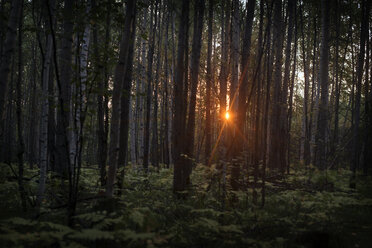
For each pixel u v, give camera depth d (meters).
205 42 22.39
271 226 5.41
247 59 7.63
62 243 3.30
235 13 12.87
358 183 10.23
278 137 15.71
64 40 7.35
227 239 4.61
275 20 14.53
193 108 8.20
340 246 4.79
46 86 5.37
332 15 18.81
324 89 11.85
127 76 6.37
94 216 3.69
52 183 6.18
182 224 5.05
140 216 4.05
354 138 10.16
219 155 9.41
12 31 5.79
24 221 3.61
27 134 24.30
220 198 6.56
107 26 5.32
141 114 15.47
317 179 9.45
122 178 6.08
